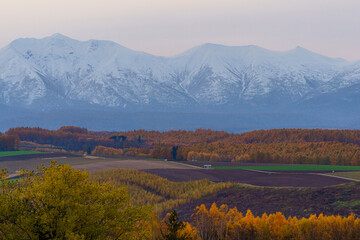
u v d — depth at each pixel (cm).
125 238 4534
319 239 7412
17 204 4241
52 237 4209
